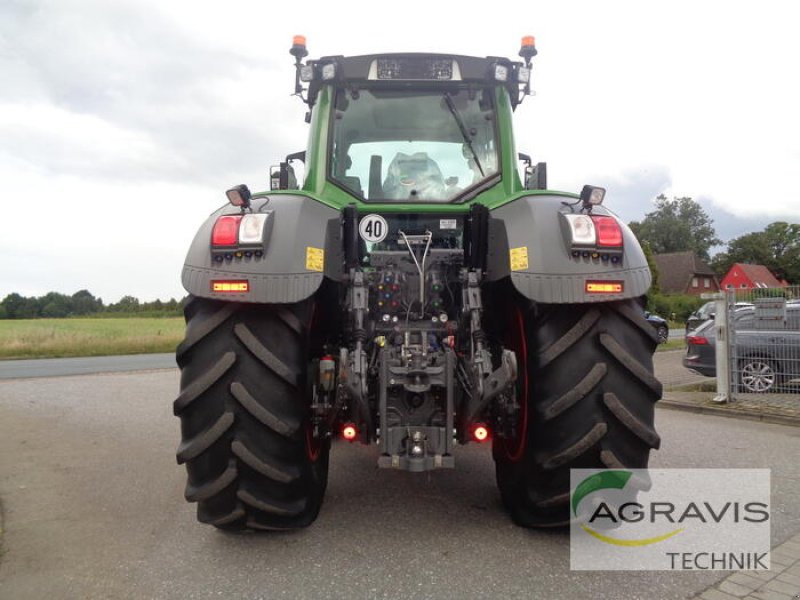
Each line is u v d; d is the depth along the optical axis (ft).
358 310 9.72
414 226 11.94
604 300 8.72
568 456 8.77
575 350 8.90
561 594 8.14
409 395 9.40
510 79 12.51
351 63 12.48
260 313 8.89
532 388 9.15
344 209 10.49
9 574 8.97
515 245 9.20
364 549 9.56
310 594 8.11
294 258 8.80
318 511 10.80
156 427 21.02
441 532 10.27
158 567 9.09
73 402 27.17
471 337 9.86
